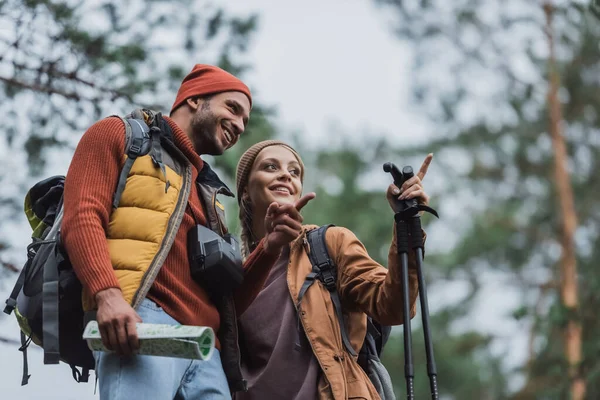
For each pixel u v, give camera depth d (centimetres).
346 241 604
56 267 508
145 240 512
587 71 2031
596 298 1529
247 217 654
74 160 521
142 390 486
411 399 525
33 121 958
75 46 958
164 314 509
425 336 538
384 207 1895
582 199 1909
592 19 1984
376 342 617
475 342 1814
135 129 534
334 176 2047
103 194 511
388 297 564
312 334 577
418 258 553
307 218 1866
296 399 562
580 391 1417
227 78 594
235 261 541
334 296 589
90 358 539
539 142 2034
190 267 533
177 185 536
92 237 493
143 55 997
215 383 521
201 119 580
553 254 1889
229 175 1059
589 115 2017
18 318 530
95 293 479
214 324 536
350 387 564
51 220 548
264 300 600
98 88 963
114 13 994
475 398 1780
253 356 590
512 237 1933
